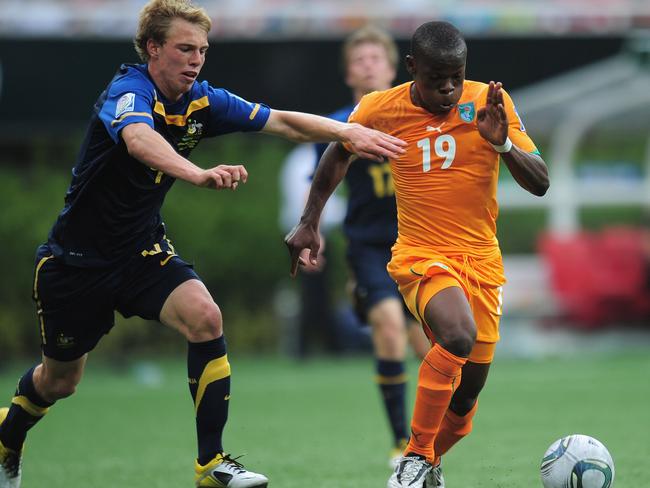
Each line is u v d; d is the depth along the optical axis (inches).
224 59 2206.0
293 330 2456.9
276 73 2210.9
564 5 2263.8
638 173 2669.8
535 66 2265.0
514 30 2251.5
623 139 2886.3
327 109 2214.6
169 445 1197.1
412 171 787.4
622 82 2336.4
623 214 2955.2
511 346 2443.4
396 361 1077.1
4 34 2182.6
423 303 759.7
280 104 2214.6
